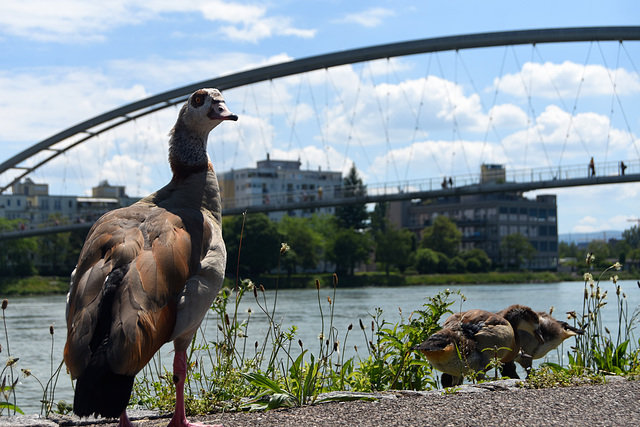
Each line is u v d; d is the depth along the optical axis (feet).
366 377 24.54
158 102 260.42
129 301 12.46
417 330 26.30
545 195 582.76
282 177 550.36
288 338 22.41
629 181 193.36
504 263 517.55
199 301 13.78
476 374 25.82
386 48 217.56
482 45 208.74
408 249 429.38
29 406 49.73
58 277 372.79
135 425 17.15
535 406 17.79
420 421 16.15
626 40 193.47
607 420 16.08
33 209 486.79
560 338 32.65
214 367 21.44
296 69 226.38
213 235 15.21
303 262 408.46
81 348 12.04
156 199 16.61
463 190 219.41
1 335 119.14
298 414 17.70
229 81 238.89
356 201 242.78
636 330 69.31
